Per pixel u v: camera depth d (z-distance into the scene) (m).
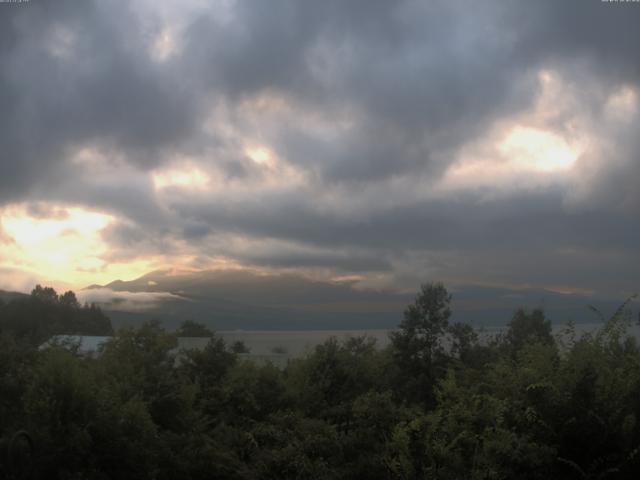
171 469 7.25
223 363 11.00
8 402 6.85
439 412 6.90
